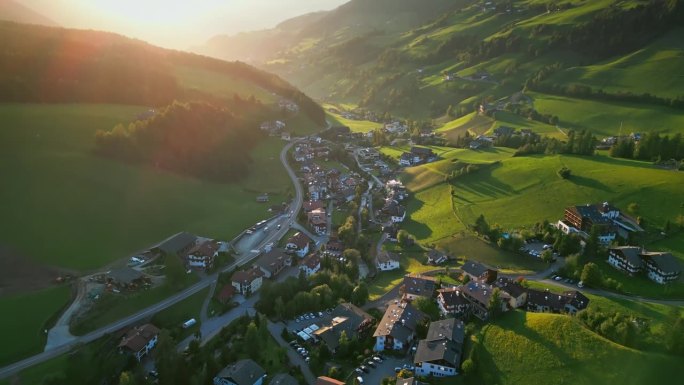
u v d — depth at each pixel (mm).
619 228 189250
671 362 106562
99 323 145875
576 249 177750
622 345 113625
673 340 109688
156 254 186375
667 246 176250
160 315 152750
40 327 140875
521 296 146000
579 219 191875
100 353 134000
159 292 162625
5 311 144375
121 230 198000
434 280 162250
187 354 133875
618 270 165875
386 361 128125
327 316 149250
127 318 150000
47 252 174375
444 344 122562
